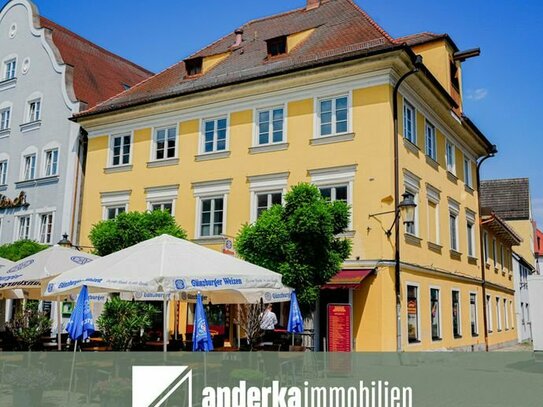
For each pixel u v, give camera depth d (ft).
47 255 42.09
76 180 83.92
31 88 93.56
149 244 33.63
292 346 42.29
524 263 131.85
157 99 75.10
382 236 58.49
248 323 41.34
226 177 69.87
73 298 51.52
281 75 65.77
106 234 58.34
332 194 62.44
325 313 60.13
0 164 94.89
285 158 65.82
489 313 93.56
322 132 64.49
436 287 70.03
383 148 59.88
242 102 70.33
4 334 47.52
